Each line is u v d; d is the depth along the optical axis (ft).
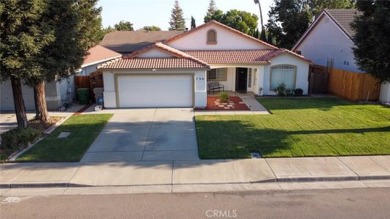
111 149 40.04
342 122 50.39
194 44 84.64
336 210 25.52
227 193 28.76
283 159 35.68
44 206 26.89
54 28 40.01
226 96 69.92
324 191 28.96
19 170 33.63
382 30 38.24
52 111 62.80
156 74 63.16
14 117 58.70
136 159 36.65
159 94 64.39
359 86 67.36
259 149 38.70
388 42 37.45
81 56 48.75
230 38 84.17
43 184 30.55
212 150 38.65
